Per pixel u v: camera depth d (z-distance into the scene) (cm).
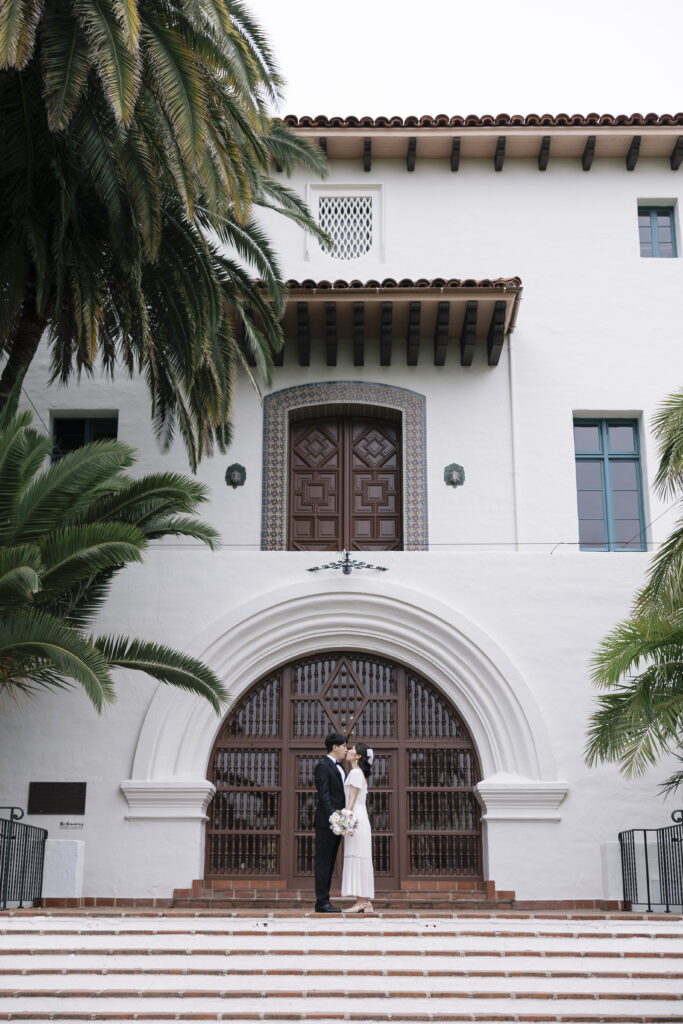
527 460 1573
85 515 1180
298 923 897
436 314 1541
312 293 1491
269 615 1362
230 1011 721
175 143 1105
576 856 1286
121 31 994
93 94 1123
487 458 1572
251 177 1276
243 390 1588
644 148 1694
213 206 1106
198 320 1244
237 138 1216
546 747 1320
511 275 1664
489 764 1331
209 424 1391
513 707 1334
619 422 1627
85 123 1123
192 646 1348
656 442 1585
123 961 790
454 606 1375
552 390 1603
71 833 1288
